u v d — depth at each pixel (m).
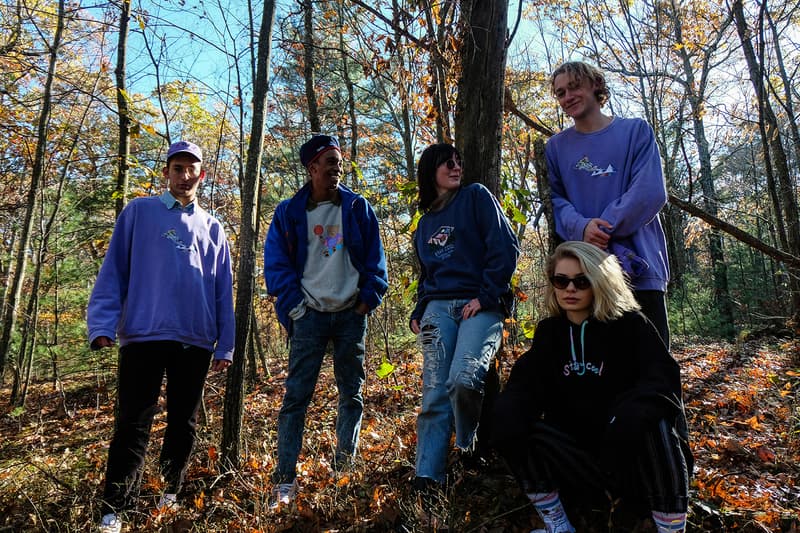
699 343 10.21
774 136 8.05
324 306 2.91
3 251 9.91
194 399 2.85
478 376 2.27
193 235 2.94
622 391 1.97
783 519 1.99
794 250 8.07
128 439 2.56
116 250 2.77
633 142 2.38
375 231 3.11
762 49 6.74
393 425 3.75
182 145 2.94
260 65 3.42
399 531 2.16
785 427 3.26
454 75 3.23
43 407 8.59
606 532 1.99
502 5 3.03
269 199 13.72
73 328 9.59
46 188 8.99
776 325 9.62
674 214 13.94
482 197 2.59
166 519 2.53
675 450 1.75
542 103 9.62
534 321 3.47
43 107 5.88
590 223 2.26
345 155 10.37
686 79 10.74
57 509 2.79
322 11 6.77
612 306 1.97
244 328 3.27
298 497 2.61
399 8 3.80
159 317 2.69
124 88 4.56
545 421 2.07
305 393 2.88
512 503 2.26
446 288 2.56
